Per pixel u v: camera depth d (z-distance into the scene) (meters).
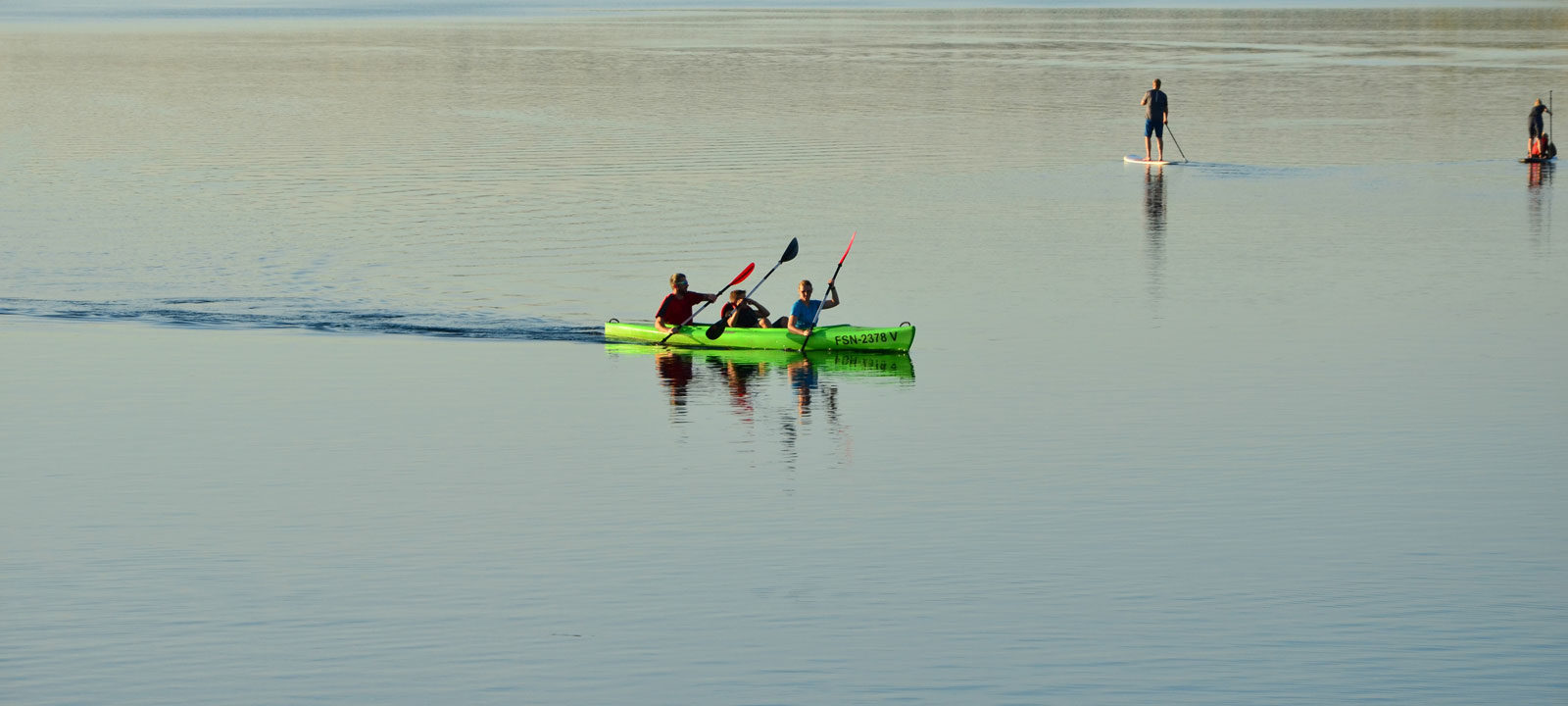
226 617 40.03
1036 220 106.06
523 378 66.44
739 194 115.56
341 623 39.72
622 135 152.12
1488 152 140.00
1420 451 54.59
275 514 48.31
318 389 64.12
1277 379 64.81
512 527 47.12
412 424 59.09
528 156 136.88
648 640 38.78
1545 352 69.06
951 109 177.62
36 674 36.62
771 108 178.38
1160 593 41.66
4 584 42.25
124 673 36.72
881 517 47.94
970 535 46.22
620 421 59.59
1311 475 52.00
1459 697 35.50
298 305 79.31
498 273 86.94
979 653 38.03
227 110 177.12
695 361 69.88
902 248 95.44
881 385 64.81
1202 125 163.25
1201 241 97.88
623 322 75.69
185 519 47.84
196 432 57.66
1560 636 38.66
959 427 58.34
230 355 69.88
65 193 114.25
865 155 138.50
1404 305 79.19
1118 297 81.69
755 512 48.47
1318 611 40.44
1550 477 51.66
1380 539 45.78
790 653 38.03
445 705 35.22
